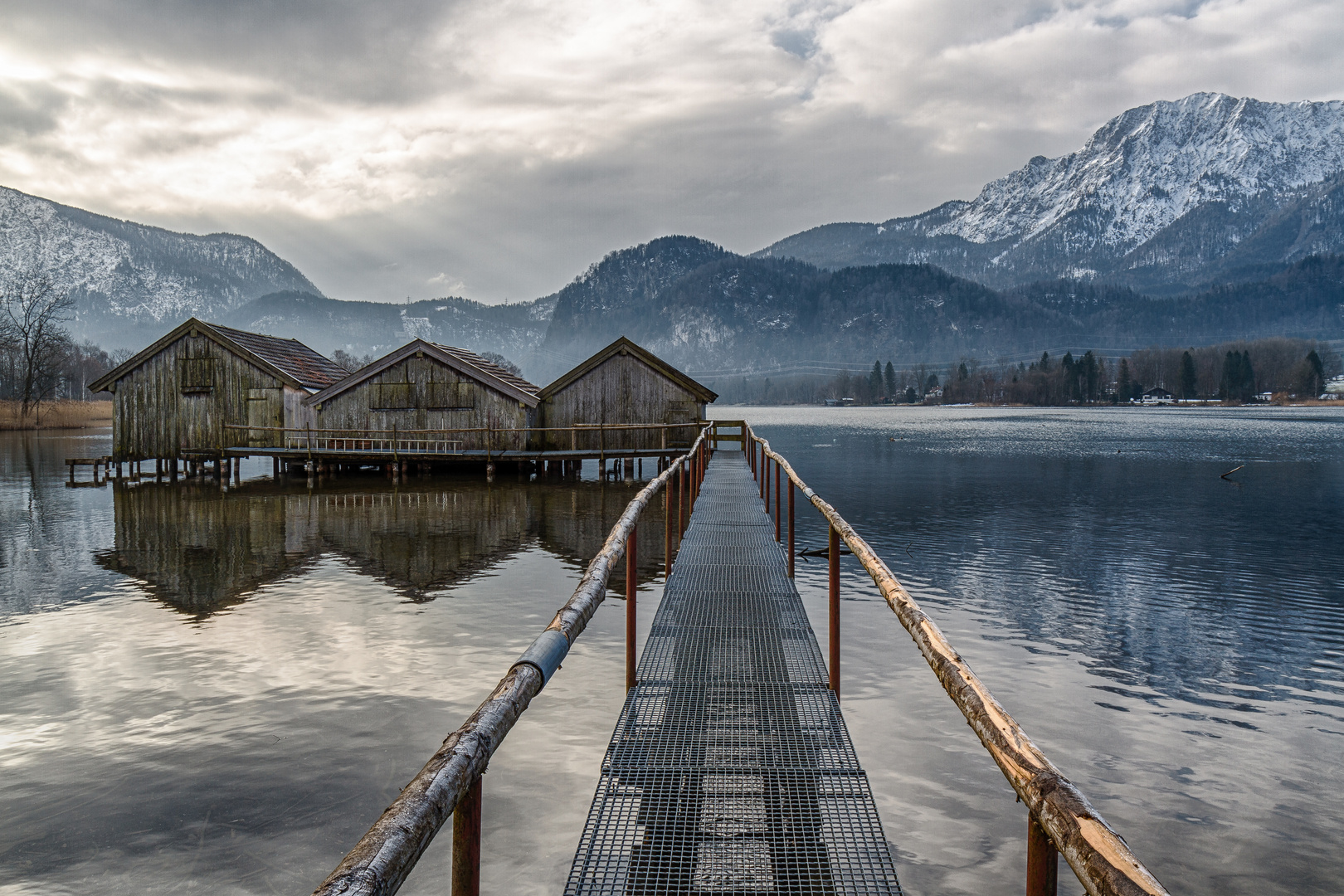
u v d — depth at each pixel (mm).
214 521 20656
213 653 9742
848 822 4527
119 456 32031
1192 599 14258
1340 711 8875
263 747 7137
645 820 4562
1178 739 8016
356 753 7023
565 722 7629
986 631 11906
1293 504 27672
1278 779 7133
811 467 43438
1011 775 2166
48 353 75250
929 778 6742
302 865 5414
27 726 7586
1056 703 9000
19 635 10516
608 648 9914
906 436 78438
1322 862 5820
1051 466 43469
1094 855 1620
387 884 1562
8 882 5207
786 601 8305
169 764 6812
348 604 12117
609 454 29578
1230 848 6004
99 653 9742
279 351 34719
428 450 31094
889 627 11531
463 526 19672
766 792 4816
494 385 30859
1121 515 25000
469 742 2240
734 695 6090
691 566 9781
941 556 18281
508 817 5949
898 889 3990
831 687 6227
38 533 18969
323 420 31781
